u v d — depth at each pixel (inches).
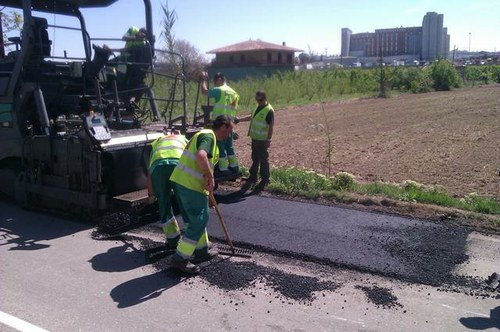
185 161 196.9
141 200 250.1
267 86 1180.5
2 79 300.8
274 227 250.4
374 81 1454.2
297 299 176.4
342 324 158.9
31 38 277.3
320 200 299.4
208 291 183.3
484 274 195.5
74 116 292.7
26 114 295.3
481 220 256.2
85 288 185.5
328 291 182.5
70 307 170.1
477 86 1745.8
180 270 199.0
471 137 558.9
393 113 855.7
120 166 260.5
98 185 254.2
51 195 277.4
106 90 325.7
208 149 193.3
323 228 248.1
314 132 631.8
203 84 338.6
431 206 275.1
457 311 167.5
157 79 394.0
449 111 860.0
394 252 216.7
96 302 174.1
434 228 246.8
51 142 272.2
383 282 189.9
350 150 495.2
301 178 326.6
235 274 197.3
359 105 1047.0
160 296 179.0
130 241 238.4
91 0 328.2
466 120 718.5
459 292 181.2
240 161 441.1
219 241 233.5
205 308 169.9
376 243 227.3
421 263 205.3
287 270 201.9
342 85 1396.4
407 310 168.2
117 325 157.9
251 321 161.0
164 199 220.2
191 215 196.7
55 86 307.4
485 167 398.9
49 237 245.3
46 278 194.5
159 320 161.5
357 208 281.7
